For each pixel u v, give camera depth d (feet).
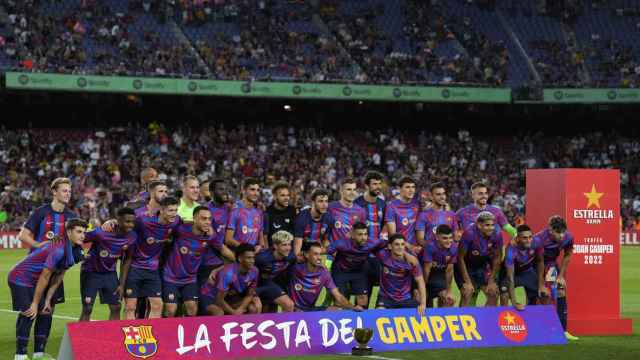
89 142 243.81
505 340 75.66
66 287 130.41
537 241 80.43
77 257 66.69
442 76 270.26
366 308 79.82
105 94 249.75
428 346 72.95
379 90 253.44
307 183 249.96
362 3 286.05
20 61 234.38
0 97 245.24
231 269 70.85
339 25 276.62
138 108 259.39
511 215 250.37
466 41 280.92
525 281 81.61
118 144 247.91
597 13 294.05
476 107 284.20
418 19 284.61
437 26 283.18
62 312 101.04
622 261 182.80
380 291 78.48
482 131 289.12
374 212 81.05
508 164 276.82
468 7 291.38
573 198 84.94
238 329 67.46
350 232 77.87
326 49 268.41
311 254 73.56
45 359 66.64
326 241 79.46
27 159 235.81
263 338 68.18
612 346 75.92
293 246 76.59
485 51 278.26
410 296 78.48
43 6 250.16
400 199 82.89
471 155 276.82
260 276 73.97
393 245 75.77
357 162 265.54
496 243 80.38
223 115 268.82
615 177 86.28
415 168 267.39
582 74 278.67
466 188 264.11
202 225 71.15
